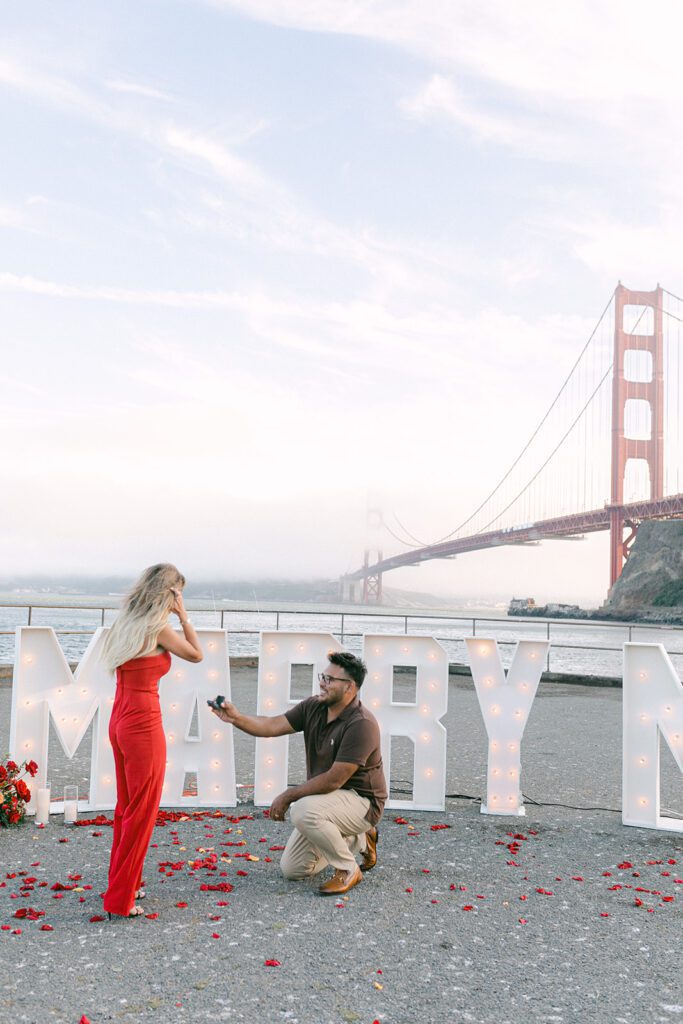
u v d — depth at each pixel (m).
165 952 3.55
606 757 8.35
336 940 3.72
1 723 9.65
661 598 90.25
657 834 5.69
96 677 5.95
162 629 4.04
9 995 3.13
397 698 12.47
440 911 4.12
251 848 5.10
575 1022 3.05
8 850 4.96
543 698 13.04
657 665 5.91
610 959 3.61
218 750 6.16
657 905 4.28
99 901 4.13
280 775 6.19
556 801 6.56
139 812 3.92
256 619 93.69
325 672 4.55
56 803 6.09
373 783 4.56
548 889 4.48
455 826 5.75
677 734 5.83
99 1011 3.03
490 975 3.42
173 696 6.14
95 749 5.89
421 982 3.34
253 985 3.27
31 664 5.84
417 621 75.50
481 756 8.29
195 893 4.27
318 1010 3.09
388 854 5.06
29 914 3.91
